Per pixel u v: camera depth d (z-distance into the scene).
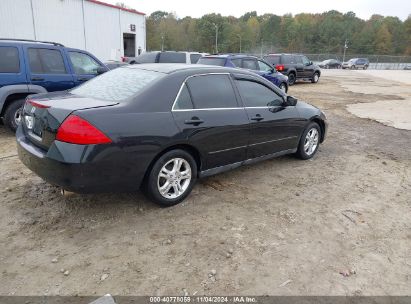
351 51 116.50
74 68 7.52
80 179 3.33
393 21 118.31
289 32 121.94
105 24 24.56
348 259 3.32
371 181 5.31
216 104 4.39
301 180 5.20
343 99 15.15
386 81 26.94
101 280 2.90
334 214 4.18
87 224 3.71
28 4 19.64
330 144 7.41
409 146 7.52
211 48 108.31
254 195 4.59
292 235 3.67
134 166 3.61
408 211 4.37
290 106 5.50
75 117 3.32
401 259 3.38
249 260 3.23
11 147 6.27
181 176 4.12
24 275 2.93
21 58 6.77
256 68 13.15
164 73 4.12
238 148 4.68
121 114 3.54
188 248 3.37
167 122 3.82
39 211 3.93
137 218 3.86
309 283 2.97
